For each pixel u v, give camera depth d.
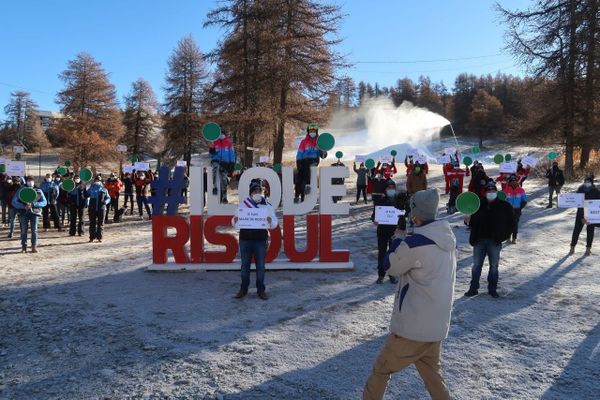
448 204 15.23
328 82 26.67
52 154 74.56
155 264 8.58
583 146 25.19
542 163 28.97
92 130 42.34
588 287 7.07
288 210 8.55
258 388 3.99
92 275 8.27
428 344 3.11
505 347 4.85
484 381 4.08
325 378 4.16
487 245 6.69
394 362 3.14
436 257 3.07
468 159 20.47
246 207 6.67
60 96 42.94
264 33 25.34
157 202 8.58
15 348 4.93
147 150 52.31
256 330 5.41
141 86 51.41
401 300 3.15
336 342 5.01
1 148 75.06
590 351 4.71
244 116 25.11
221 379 4.16
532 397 3.80
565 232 12.01
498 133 80.56
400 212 7.29
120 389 3.99
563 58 23.95
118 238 12.76
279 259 8.73
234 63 26.94
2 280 7.94
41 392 3.95
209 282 7.73
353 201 19.44
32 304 6.53
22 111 79.75
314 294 6.92
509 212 6.58
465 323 5.59
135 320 5.80
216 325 5.59
